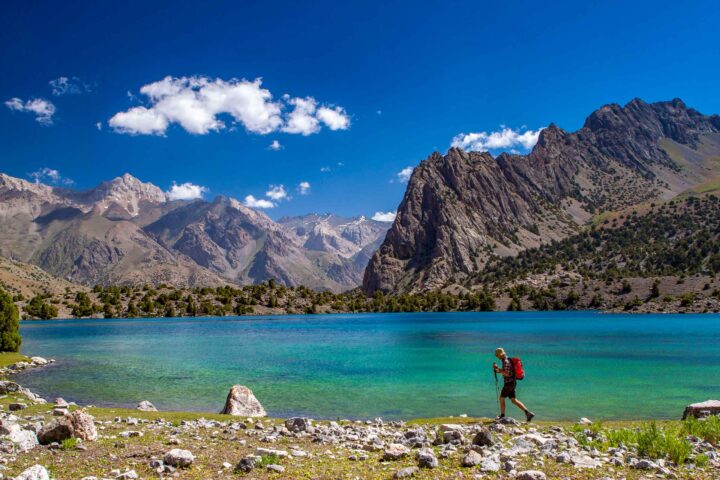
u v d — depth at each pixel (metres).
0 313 74.38
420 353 86.25
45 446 17.88
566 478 13.86
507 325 185.62
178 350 96.38
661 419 32.06
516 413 35.28
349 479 13.82
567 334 131.25
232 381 53.09
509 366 27.03
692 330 140.38
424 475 14.16
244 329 183.62
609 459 16.45
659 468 14.84
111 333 162.25
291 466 15.31
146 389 47.41
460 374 58.41
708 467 15.22
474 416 34.31
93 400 40.94
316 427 23.91
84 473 14.11
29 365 67.25
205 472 14.46
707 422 21.66
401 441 20.23
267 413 35.53
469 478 13.85
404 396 43.19
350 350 93.88
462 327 178.00
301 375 58.16
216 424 25.45
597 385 48.41
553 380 51.97
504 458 16.36
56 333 164.25
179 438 20.53
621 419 32.16
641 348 89.62
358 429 24.42
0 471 14.18
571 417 33.25
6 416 26.39
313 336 139.62
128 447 17.94
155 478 13.77
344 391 46.09
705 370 59.91
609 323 185.00
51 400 40.34
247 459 14.91
